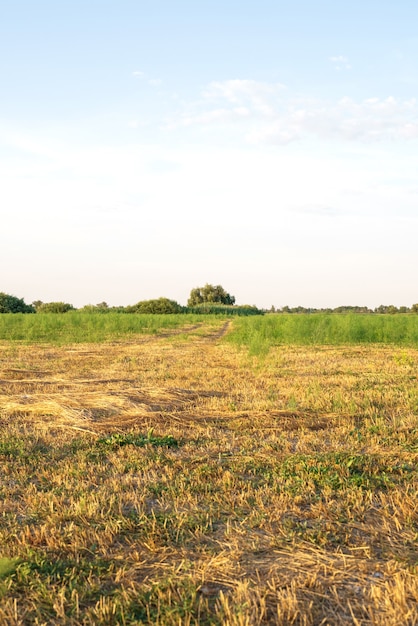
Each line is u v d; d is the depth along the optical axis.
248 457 7.10
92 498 5.64
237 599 3.79
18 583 4.10
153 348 25.05
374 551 4.57
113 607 3.69
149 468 6.84
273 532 4.92
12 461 7.18
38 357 20.67
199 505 5.56
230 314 94.69
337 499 5.69
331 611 3.71
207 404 10.84
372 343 27.44
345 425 9.05
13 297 77.00
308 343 27.22
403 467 6.65
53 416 9.77
